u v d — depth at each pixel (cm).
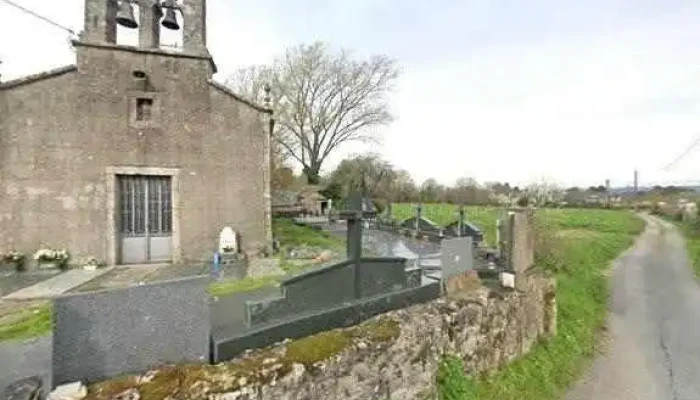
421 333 552
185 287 356
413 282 657
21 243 1176
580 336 1032
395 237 1802
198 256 1342
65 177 1219
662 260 2278
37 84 1196
